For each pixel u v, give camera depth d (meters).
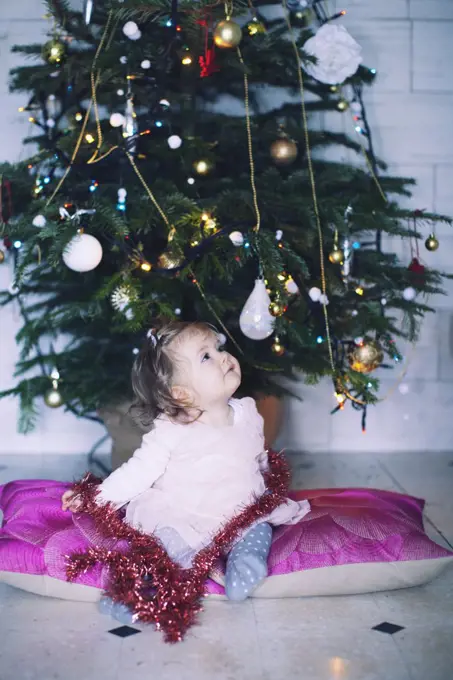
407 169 3.57
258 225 2.60
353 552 2.01
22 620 1.91
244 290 2.96
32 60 3.44
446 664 1.67
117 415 2.93
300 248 2.90
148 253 2.89
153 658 1.71
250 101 3.37
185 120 2.89
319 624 1.87
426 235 3.58
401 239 3.54
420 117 3.55
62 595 2.01
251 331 2.59
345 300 2.96
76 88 2.95
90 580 1.98
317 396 3.61
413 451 3.65
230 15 2.63
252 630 1.84
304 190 2.92
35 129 3.47
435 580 2.14
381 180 3.12
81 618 1.92
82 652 1.74
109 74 2.71
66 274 2.94
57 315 3.04
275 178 2.80
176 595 1.87
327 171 2.93
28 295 3.50
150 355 2.17
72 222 2.53
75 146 2.75
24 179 2.79
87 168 2.81
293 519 2.15
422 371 3.64
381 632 1.82
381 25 3.51
